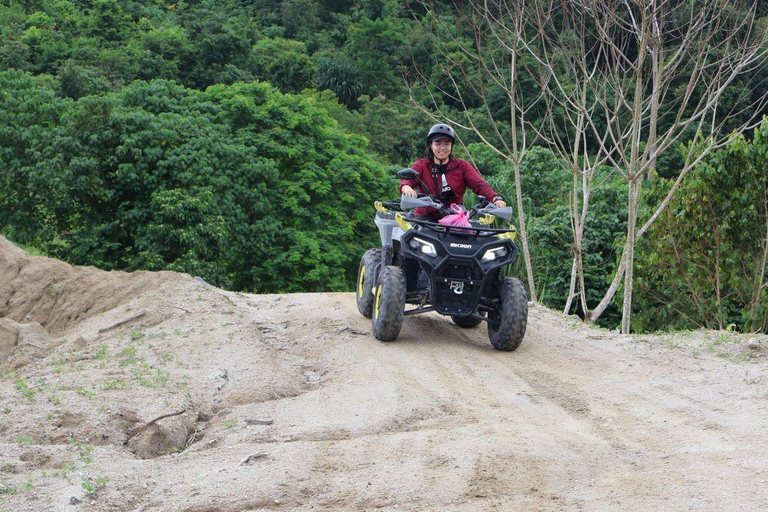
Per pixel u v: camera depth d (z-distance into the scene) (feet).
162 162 85.81
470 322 28.53
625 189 73.77
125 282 43.47
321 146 114.93
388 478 14.14
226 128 103.65
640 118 37.60
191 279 40.06
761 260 48.65
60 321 42.60
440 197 26.02
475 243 24.21
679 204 49.78
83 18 302.45
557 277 71.15
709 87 38.14
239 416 18.85
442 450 15.42
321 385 21.68
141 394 20.61
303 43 311.47
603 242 70.33
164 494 13.85
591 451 15.40
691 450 15.07
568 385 21.13
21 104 92.53
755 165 47.16
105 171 87.56
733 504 12.01
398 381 21.22
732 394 19.51
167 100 101.76
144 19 304.30
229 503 13.34
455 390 20.53
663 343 26.20
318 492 13.78
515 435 16.39
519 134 131.85
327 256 101.65
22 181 89.40
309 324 29.01
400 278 24.90
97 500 13.46
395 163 194.08
